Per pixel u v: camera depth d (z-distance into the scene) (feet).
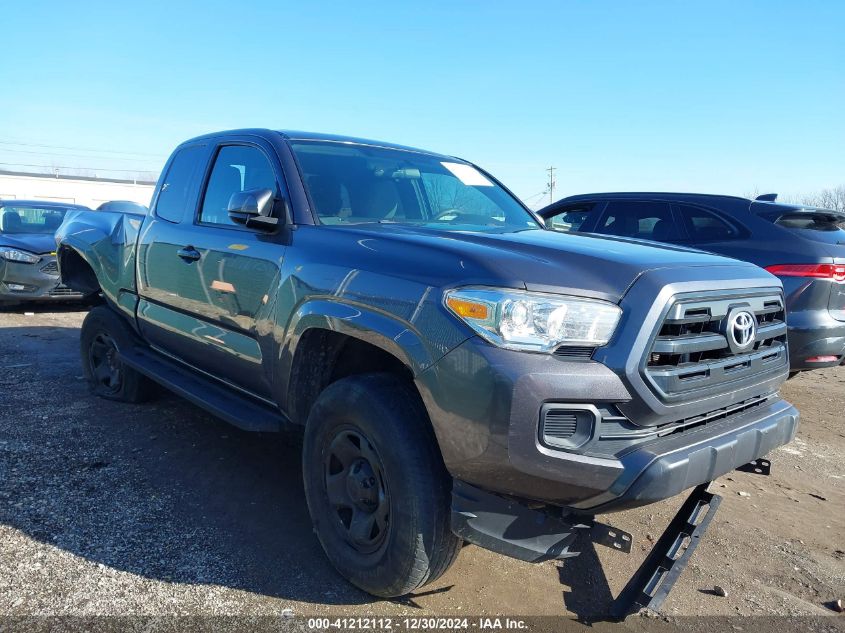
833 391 22.45
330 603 8.91
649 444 7.69
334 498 9.39
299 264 9.99
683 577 10.36
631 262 8.20
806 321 17.37
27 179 135.33
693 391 8.01
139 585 9.02
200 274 12.37
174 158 15.15
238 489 12.24
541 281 7.63
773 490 13.99
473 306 7.54
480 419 7.31
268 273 10.57
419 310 7.99
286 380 10.19
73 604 8.49
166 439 14.51
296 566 9.76
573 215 24.45
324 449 9.54
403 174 12.85
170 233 13.76
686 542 11.35
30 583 8.89
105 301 17.35
